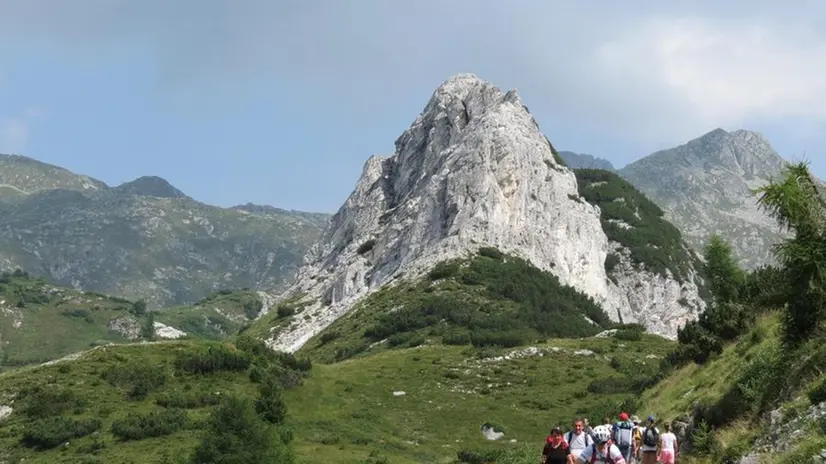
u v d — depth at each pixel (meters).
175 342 120.94
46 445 82.88
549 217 199.75
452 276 173.88
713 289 93.38
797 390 25.77
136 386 97.88
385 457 77.75
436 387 110.81
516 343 137.00
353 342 156.75
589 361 120.62
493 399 104.00
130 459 76.00
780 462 21.22
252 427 69.56
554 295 171.38
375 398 106.56
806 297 29.20
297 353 166.88
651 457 29.25
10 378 103.06
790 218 29.59
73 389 97.94
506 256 183.62
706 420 32.69
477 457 77.69
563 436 27.53
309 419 94.38
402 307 164.12
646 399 56.25
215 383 102.69
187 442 80.25
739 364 37.38
